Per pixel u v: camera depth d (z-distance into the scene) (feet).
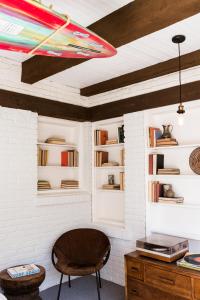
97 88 14.25
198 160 11.26
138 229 12.62
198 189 11.49
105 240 12.59
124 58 11.18
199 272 9.06
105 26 8.04
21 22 4.49
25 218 12.12
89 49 5.80
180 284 9.30
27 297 9.78
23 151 12.23
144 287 10.25
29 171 12.39
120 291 12.52
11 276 9.75
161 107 12.31
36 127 12.84
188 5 6.27
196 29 8.82
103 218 15.21
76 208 14.33
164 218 12.33
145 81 12.89
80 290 12.63
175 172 11.62
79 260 12.53
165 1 6.63
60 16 4.39
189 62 10.73
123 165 13.96
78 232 13.12
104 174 15.40
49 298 11.78
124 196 13.66
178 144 12.23
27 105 12.57
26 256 12.05
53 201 13.16
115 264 13.52
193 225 11.48
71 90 14.66
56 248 12.31
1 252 11.23
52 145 14.35
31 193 12.39
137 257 10.52
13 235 11.66
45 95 13.41
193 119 11.82
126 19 7.54
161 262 9.98
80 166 15.44
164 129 12.32
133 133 13.14
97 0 7.43
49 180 14.47
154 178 12.70
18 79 12.25
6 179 11.58
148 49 10.34
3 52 11.25
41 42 5.34
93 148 15.34
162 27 7.21
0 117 11.58
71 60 9.95
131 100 13.41
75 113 14.78
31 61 11.68
